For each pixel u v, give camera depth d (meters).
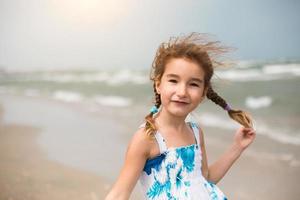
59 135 8.62
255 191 5.31
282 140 7.57
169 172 2.06
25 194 5.04
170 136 2.08
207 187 2.11
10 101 14.48
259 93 14.03
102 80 22.64
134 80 21.89
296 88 15.01
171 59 2.02
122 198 1.99
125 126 9.33
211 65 2.07
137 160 2.03
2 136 8.64
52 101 14.27
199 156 2.16
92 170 6.14
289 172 5.91
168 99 2.03
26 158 6.82
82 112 11.51
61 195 5.05
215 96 2.30
